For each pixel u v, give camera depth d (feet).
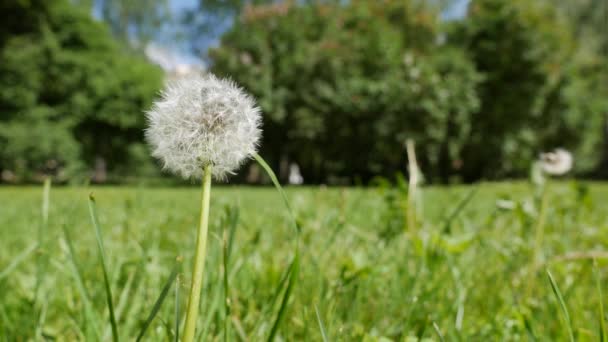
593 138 97.76
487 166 91.71
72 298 7.29
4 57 84.84
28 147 83.51
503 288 8.43
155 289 7.00
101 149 104.53
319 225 11.37
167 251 10.09
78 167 90.12
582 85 92.07
